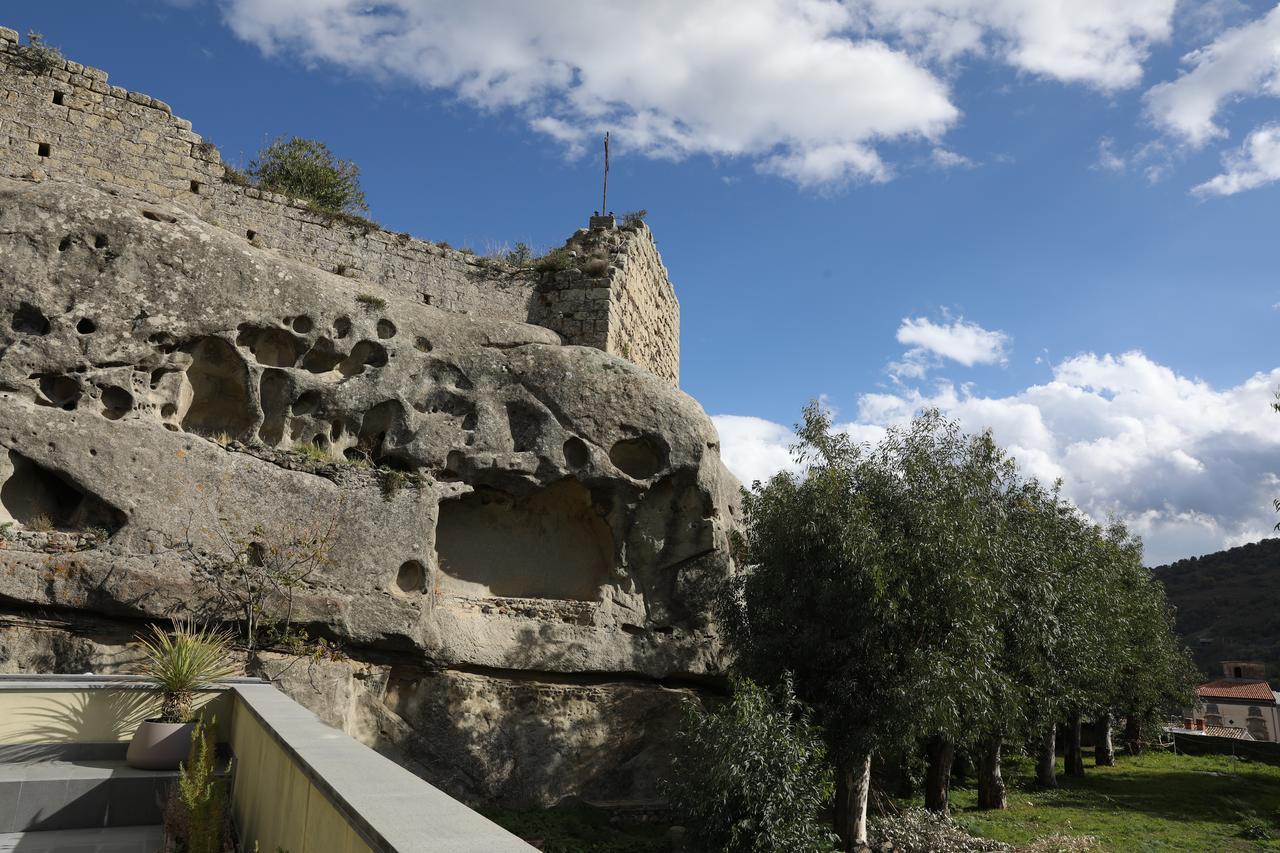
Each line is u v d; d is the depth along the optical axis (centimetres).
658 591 1884
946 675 1402
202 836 573
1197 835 1892
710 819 1326
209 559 1401
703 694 1900
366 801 352
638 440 1866
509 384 1798
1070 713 2492
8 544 1279
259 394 1576
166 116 1788
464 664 1638
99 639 1320
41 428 1336
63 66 1700
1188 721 4969
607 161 2533
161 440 1424
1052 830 1870
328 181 2573
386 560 1558
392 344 1714
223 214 1795
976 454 1744
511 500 1852
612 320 2105
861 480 1642
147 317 1470
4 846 659
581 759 1719
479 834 305
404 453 1672
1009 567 1606
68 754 831
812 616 1597
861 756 1488
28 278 1395
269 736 595
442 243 2062
